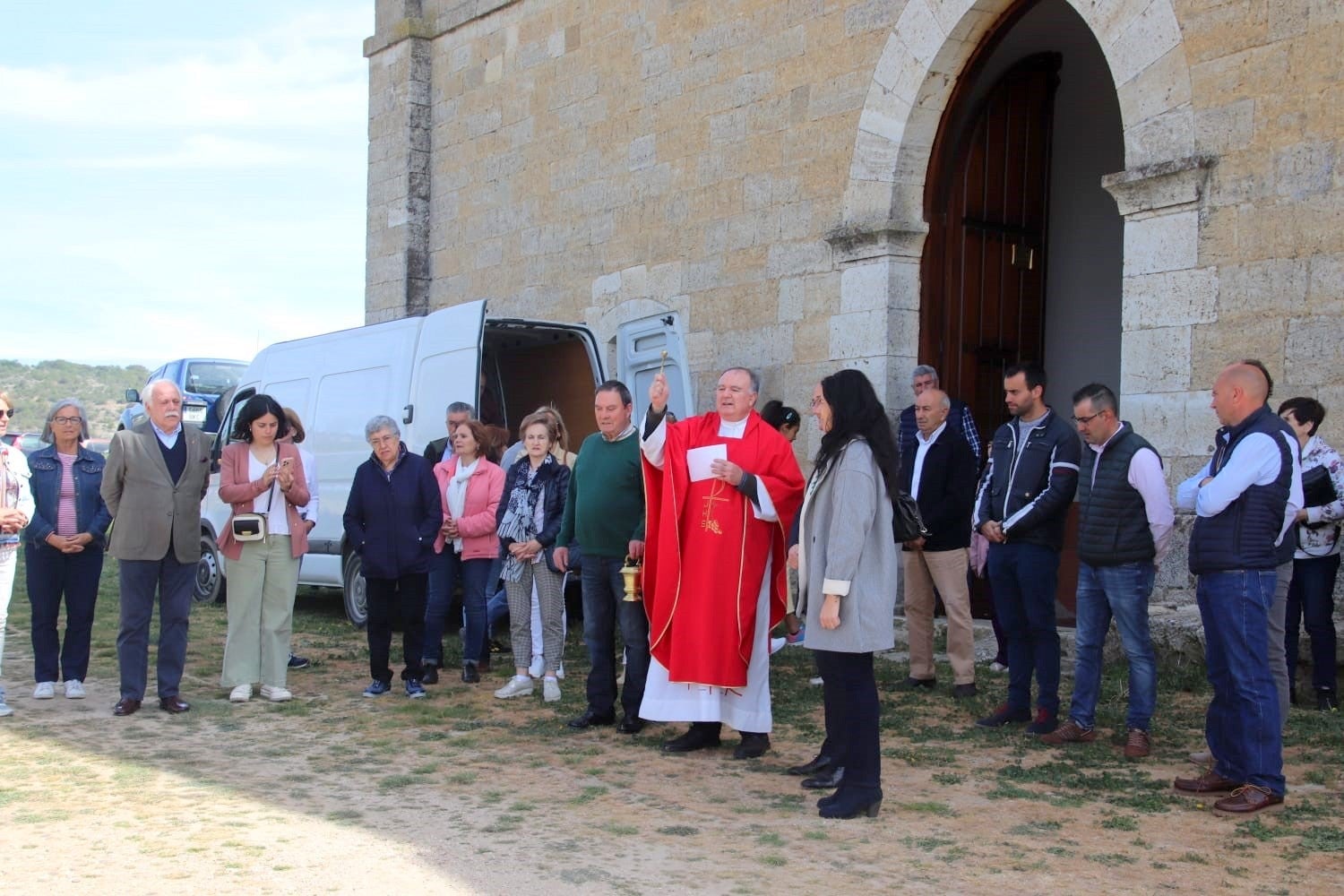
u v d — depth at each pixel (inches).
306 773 216.4
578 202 502.6
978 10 358.9
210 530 454.6
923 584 295.3
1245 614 197.3
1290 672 265.7
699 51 449.4
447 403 369.4
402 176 585.6
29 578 283.4
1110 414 233.1
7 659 336.2
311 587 529.3
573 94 506.0
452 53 572.4
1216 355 300.8
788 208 415.2
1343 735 237.1
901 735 249.1
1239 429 202.4
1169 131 312.2
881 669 321.7
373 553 286.5
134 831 177.9
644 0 472.4
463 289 564.4
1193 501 213.2
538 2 523.8
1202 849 176.4
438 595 312.3
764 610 234.1
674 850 172.6
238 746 237.1
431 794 203.0
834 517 188.1
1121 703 274.7
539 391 439.5
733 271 434.6
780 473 231.9
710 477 232.2
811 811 194.5
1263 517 197.2
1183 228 307.6
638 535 253.9
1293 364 287.0
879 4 386.0
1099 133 477.4
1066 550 430.3
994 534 255.0
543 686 298.5
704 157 446.6
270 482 280.4
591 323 494.6
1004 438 261.0
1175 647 291.7
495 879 158.7
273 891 153.0
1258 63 295.4
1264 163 293.4
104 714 266.1
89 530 282.0
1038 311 425.4
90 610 285.9
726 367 435.5
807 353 407.2
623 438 257.8
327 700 285.3
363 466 292.0
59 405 283.9
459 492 311.4
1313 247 284.8
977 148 409.4
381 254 599.2
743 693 233.3
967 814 193.6
